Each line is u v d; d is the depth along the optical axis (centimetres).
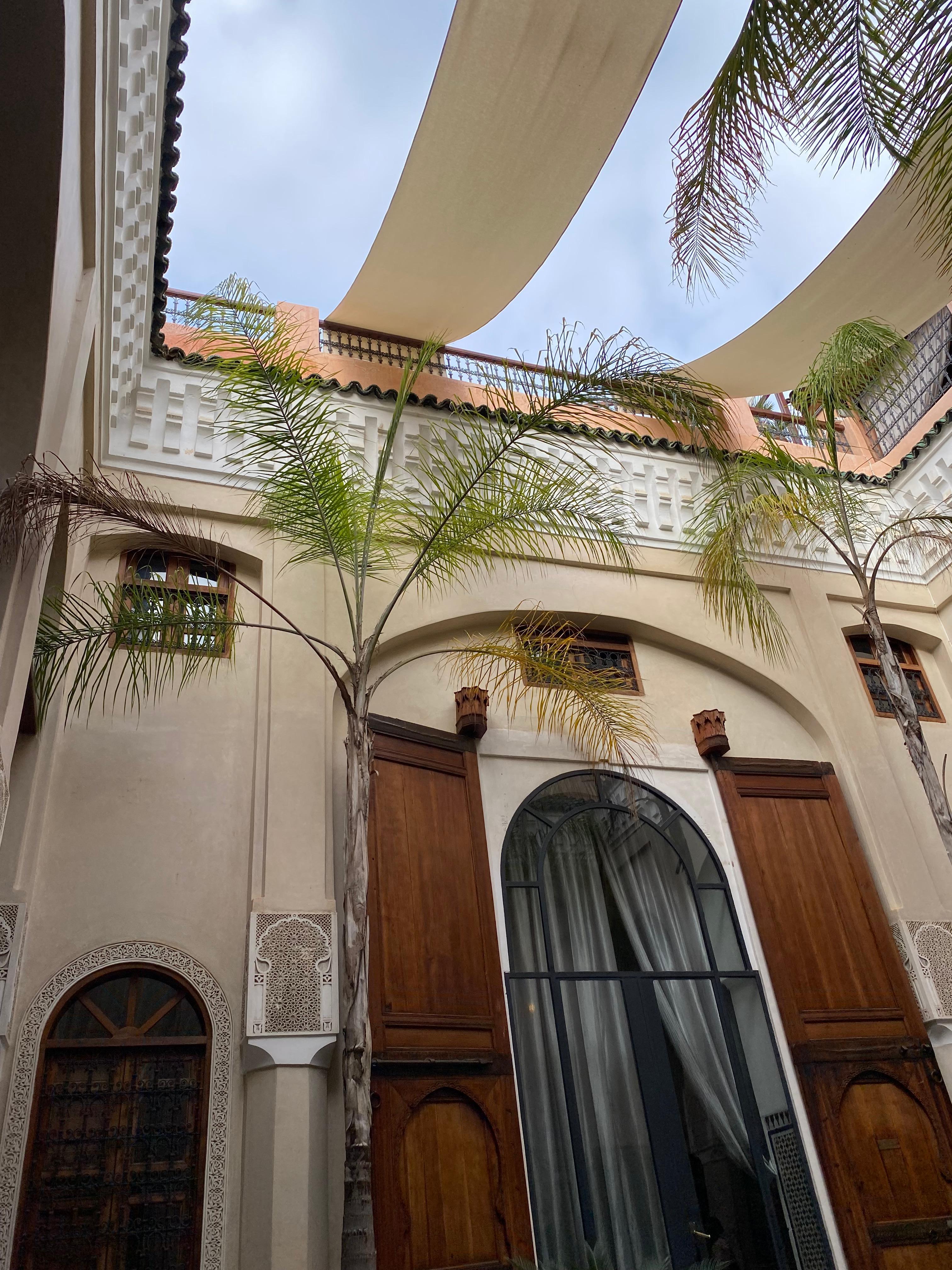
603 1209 564
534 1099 588
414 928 584
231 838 585
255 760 611
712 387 584
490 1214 526
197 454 709
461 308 912
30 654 432
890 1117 642
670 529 852
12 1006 491
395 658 709
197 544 680
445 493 667
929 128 392
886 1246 591
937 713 873
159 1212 482
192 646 570
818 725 800
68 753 578
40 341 415
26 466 416
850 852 741
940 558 917
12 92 380
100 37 456
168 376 717
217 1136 502
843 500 755
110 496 546
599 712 655
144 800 578
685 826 724
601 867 687
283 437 573
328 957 548
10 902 512
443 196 791
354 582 686
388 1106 523
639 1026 633
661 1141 594
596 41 700
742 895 705
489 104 727
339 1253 494
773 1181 607
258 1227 473
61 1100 493
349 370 861
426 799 636
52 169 394
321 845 586
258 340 589
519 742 711
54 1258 459
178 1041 519
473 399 877
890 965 698
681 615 812
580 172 792
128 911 541
